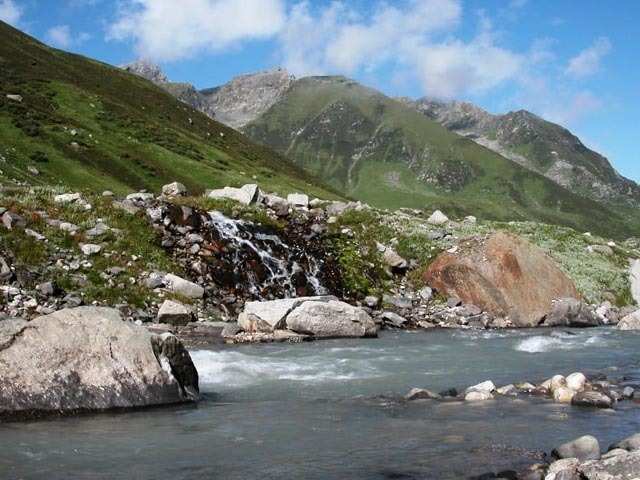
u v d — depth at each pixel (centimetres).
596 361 2116
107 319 1440
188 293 2889
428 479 948
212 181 9438
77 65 13638
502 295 3381
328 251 3659
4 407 1249
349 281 3512
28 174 7000
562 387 1533
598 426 1252
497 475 955
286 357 2138
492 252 3519
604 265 4478
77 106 10306
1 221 2864
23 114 8781
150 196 3522
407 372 1895
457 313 3359
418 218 4609
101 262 2870
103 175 8144
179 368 1489
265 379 1767
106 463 1010
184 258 3139
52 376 1312
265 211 3775
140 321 2595
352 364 2027
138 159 9125
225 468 994
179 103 14812
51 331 1362
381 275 3647
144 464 1008
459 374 1867
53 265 2758
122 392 1365
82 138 8938
